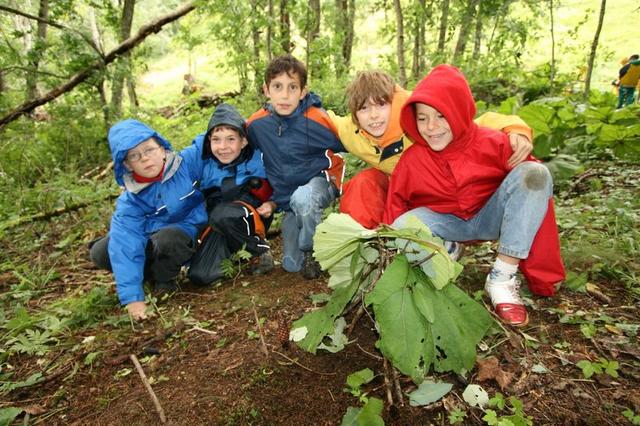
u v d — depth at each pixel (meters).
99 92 6.72
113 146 2.51
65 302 2.75
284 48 7.85
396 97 2.37
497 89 7.39
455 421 1.49
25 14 5.91
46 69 6.62
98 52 6.20
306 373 1.77
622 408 1.51
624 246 2.46
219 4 6.57
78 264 3.53
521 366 1.72
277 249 3.32
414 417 1.52
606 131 3.71
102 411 1.74
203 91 12.05
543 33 16.06
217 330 2.17
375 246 1.83
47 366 2.10
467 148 2.06
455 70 1.99
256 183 2.85
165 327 2.24
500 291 2.01
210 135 2.74
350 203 2.39
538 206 1.93
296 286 2.52
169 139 6.68
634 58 9.72
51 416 1.76
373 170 2.53
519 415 1.45
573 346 1.80
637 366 1.67
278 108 2.64
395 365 1.43
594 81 12.84
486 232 2.23
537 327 1.93
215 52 15.84
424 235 1.66
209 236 2.91
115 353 2.11
